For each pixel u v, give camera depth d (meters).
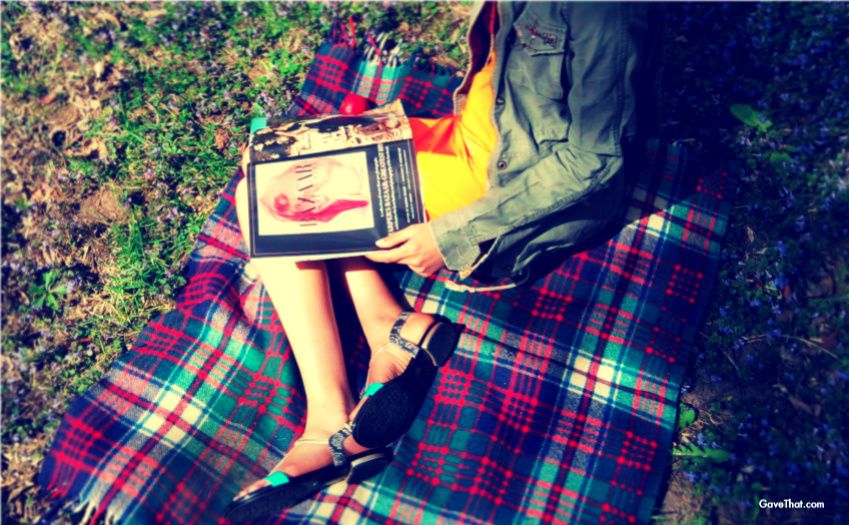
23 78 3.56
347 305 2.86
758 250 3.05
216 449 2.62
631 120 2.19
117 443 2.60
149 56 3.61
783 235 3.07
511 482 2.56
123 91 3.51
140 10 3.74
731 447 2.69
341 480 2.49
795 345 2.86
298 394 2.71
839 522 2.52
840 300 2.92
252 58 3.62
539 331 2.84
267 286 2.51
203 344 2.83
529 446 2.63
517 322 2.86
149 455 2.57
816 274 2.99
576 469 2.59
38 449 2.77
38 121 3.46
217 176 3.33
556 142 2.24
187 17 3.69
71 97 3.51
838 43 3.42
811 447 2.66
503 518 2.48
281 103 3.47
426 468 2.58
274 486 2.27
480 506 2.49
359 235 2.33
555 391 2.74
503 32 2.11
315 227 2.32
